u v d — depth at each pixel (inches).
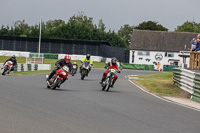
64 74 1280.8
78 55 5836.6
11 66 2162.9
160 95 1427.2
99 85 1695.4
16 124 596.7
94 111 811.4
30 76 2138.3
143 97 1259.2
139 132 607.8
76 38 7396.7
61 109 804.0
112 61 1409.9
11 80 1642.5
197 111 969.5
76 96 1107.9
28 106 810.8
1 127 565.3
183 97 1392.7
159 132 619.5
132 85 1851.6
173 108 992.2
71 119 684.1
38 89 1256.2
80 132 570.9
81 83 1760.6
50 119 666.2
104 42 6033.5
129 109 893.2
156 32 7003.0
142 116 790.5
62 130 575.8
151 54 6727.4
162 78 2608.3
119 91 1443.2
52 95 1085.1
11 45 6156.5
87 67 2060.8
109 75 1395.2
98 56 5900.6
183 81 1529.3
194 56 1663.4
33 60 4407.0
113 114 787.4
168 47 6737.2
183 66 1943.9
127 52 6761.8
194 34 6934.1
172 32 6998.0
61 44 6107.3
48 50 6156.5
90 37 7406.5
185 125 713.0
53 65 4746.6
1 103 820.0
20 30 7613.2
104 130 601.6
